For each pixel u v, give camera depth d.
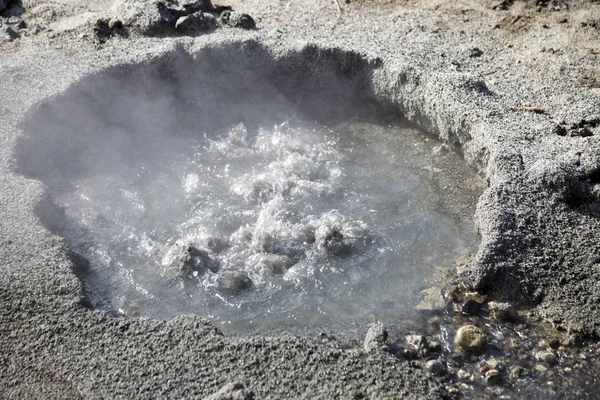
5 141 2.16
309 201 2.15
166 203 2.16
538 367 1.62
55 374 1.51
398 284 1.84
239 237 1.99
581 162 1.99
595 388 1.57
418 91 2.36
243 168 2.30
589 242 1.82
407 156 2.32
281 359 1.52
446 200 2.13
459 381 1.58
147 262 1.93
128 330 1.59
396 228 2.04
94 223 2.06
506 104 2.26
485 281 1.79
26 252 1.77
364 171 2.27
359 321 1.73
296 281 1.85
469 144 2.20
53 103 2.34
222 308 1.78
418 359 1.62
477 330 1.67
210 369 1.50
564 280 1.75
